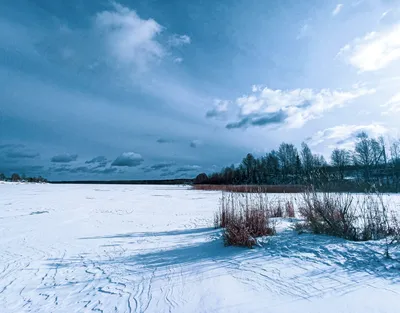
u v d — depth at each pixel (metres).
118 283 3.59
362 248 3.79
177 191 33.66
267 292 2.85
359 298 2.52
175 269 3.98
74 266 4.50
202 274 3.64
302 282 3.01
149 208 14.42
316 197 5.64
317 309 2.39
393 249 3.61
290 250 4.18
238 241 4.85
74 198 20.36
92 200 19.09
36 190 31.25
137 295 3.14
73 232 7.62
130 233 7.37
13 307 3.03
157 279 3.62
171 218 10.54
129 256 4.93
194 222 9.39
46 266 4.55
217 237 6.00
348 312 2.30
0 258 5.07
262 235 5.45
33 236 7.09
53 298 3.23
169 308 2.73
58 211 12.59
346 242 4.20
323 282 2.95
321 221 5.32
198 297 2.92
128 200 19.56
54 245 6.06
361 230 4.98
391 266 3.13
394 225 4.56
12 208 13.52
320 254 3.81
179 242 5.91
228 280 3.31
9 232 7.65
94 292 3.34
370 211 4.88
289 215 8.61
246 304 2.63
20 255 5.26
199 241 5.84
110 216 11.15
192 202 18.20
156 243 5.93
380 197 5.05
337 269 3.26
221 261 4.12
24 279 3.94
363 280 2.89
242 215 6.17
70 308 2.93
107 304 2.97
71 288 3.53
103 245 5.95
